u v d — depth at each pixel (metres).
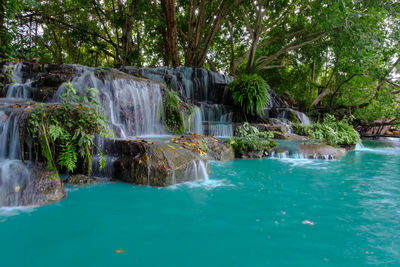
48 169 3.20
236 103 10.62
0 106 4.07
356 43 10.27
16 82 6.40
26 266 1.61
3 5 7.27
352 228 2.23
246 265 1.63
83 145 3.68
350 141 8.16
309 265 1.64
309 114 14.30
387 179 4.11
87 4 15.29
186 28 18.36
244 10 17.42
